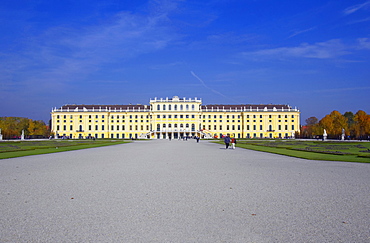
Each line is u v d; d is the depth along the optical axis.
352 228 9.43
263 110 162.50
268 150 46.94
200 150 50.00
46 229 9.41
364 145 62.78
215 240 8.63
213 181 17.59
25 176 19.47
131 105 174.75
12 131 145.25
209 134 155.50
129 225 9.80
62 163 27.80
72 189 15.18
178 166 25.42
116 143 81.31
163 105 162.50
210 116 164.75
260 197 13.41
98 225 9.80
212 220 10.29
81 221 10.16
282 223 9.95
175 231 9.30
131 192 14.51
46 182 17.17
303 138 132.00
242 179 18.28
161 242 8.50
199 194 14.06
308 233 9.06
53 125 163.50
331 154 37.50
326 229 9.37
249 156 36.53
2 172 21.36
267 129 161.88
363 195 13.65
